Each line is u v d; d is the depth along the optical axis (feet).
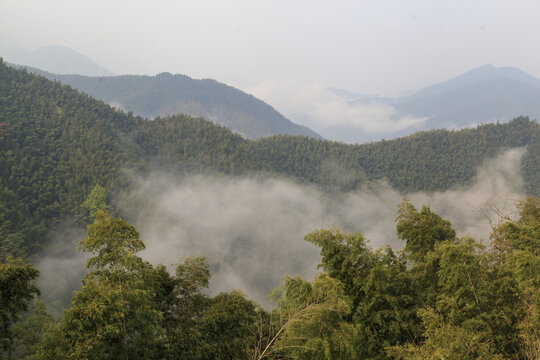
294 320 36.24
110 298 34.76
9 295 38.04
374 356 43.04
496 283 41.96
